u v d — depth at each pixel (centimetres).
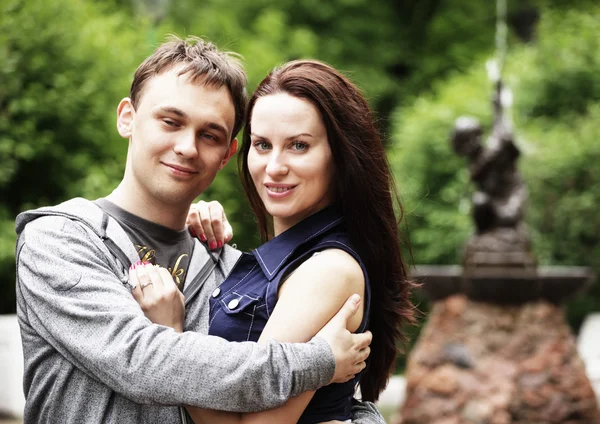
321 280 248
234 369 235
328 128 259
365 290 260
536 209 1417
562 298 866
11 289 1077
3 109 1062
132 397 240
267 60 1355
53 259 255
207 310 285
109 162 1114
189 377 236
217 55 288
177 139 278
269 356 237
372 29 1888
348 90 265
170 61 282
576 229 1406
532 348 859
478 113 1478
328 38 1859
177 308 265
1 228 1038
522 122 1499
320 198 265
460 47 1867
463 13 1939
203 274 292
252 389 235
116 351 240
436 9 2031
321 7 1850
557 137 1435
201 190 287
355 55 1867
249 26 1752
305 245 262
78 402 252
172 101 276
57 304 250
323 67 265
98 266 259
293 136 257
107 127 1126
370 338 254
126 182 287
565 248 1421
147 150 279
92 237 266
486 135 1475
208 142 283
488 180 886
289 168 257
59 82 1073
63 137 1102
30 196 1098
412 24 1988
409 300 289
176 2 1623
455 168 1464
